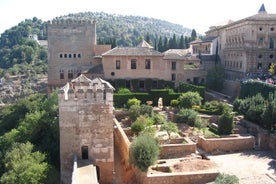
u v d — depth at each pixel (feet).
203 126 164.86
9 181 103.50
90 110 99.96
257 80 212.23
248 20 265.54
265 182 98.48
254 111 161.38
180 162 113.60
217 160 119.24
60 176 108.27
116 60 228.02
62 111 99.40
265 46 269.64
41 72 615.57
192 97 192.03
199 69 273.33
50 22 245.86
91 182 83.46
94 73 226.17
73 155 101.86
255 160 119.34
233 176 93.09
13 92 539.70
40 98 254.68
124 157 123.13
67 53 250.37
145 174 97.30
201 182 98.32
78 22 248.52
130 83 229.66
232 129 153.07
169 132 141.28
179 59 235.61
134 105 175.22
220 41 335.06
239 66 277.23
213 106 190.08
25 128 145.79
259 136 141.38
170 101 214.07
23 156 115.55
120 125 157.89
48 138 133.39
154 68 232.94
